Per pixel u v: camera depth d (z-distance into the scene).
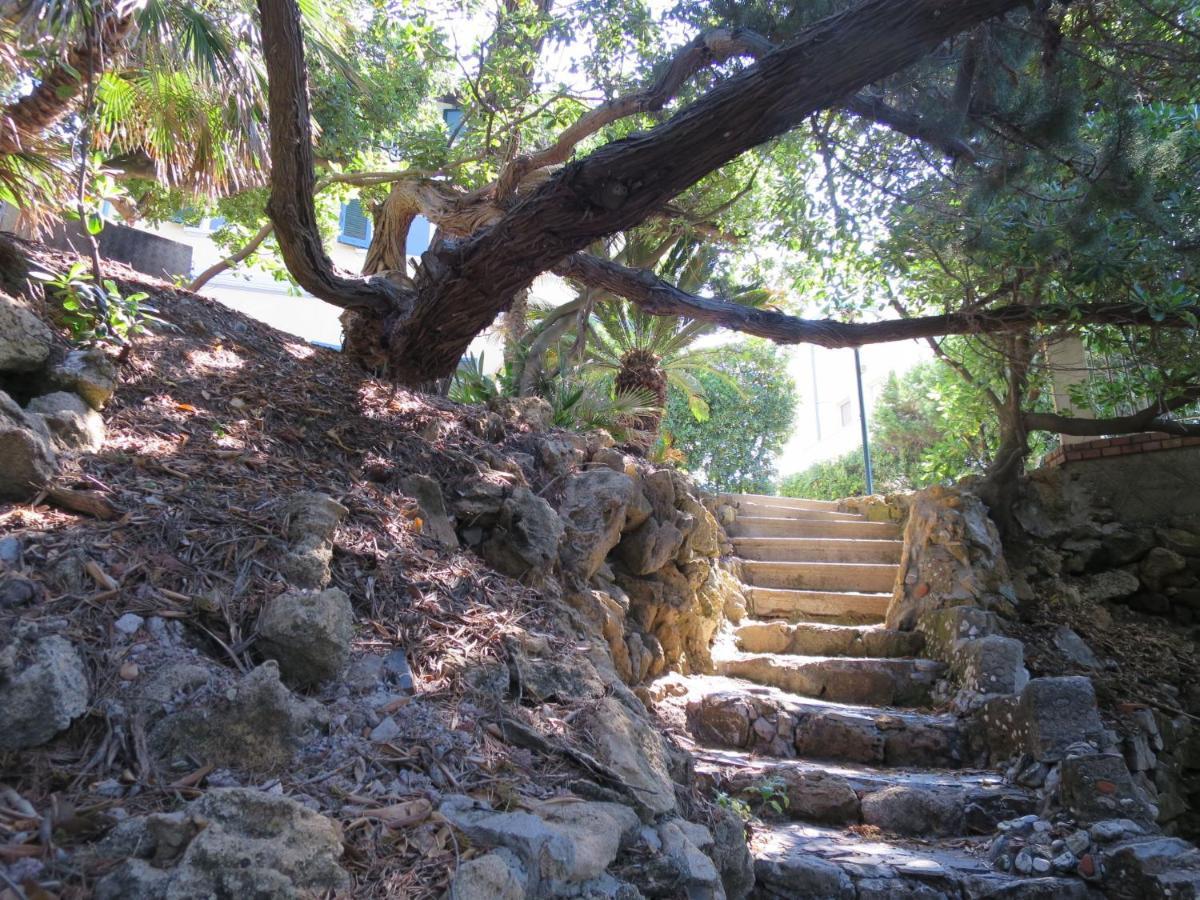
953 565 6.56
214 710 1.93
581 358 9.62
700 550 6.19
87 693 1.88
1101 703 5.59
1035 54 4.84
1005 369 7.35
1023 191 4.77
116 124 4.88
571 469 4.95
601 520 4.66
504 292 4.62
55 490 2.43
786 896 3.65
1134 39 4.63
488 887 1.77
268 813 1.64
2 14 3.43
